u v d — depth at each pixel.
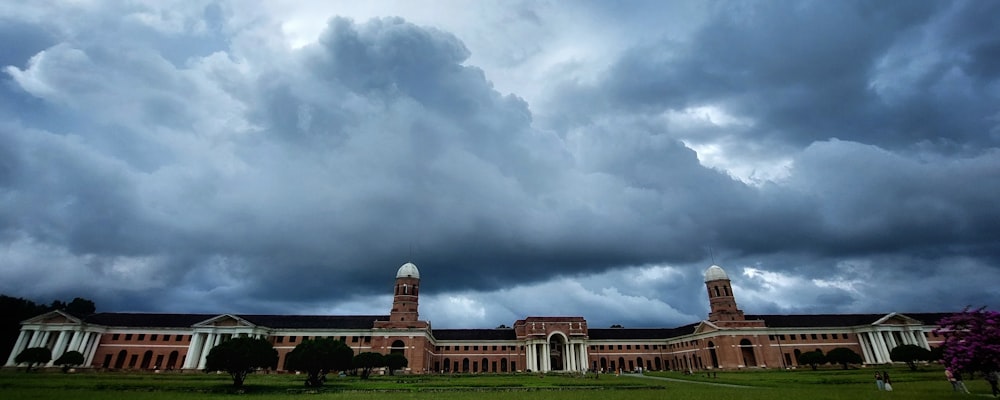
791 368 102.62
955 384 37.22
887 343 113.56
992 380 32.00
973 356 30.62
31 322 101.25
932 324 116.31
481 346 130.25
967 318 31.95
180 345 106.31
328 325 113.00
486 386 56.31
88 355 102.50
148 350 105.19
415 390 48.81
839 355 96.06
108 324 106.19
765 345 111.81
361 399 39.22
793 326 116.81
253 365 52.09
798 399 36.28
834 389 45.78
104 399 34.84
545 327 128.75
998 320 30.59
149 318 110.31
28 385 45.84
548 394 44.50
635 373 101.12
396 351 111.50
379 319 117.31
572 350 126.62
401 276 119.19
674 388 52.22
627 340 135.75
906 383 52.09
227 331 105.88
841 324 118.69
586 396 41.97
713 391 46.50
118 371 92.38
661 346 136.12
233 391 45.06
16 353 98.56
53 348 102.75
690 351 123.62
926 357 85.38
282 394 42.97
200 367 102.19
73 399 34.28
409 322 112.00
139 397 37.03
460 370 127.25
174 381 58.81
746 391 45.78
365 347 110.56
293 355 57.62
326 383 60.38
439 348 129.50
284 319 115.19
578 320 131.62
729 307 116.88
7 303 105.62
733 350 109.12
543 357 123.69
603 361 132.88
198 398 37.78
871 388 46.19
